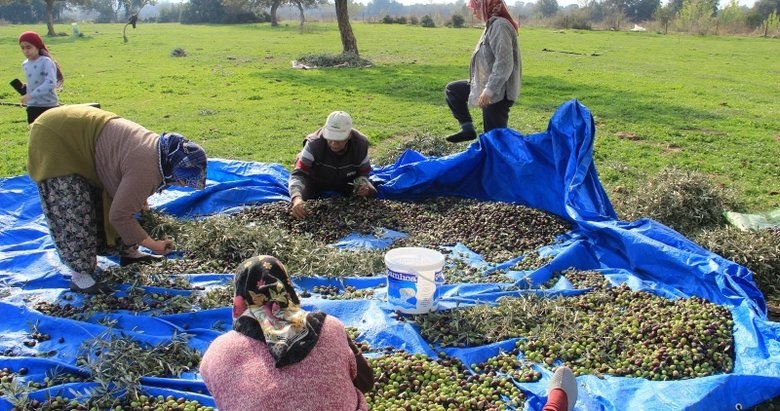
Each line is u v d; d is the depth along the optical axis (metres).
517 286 6.23
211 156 11.71
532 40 42.41
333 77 22.58
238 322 3.35
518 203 8.45
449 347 5.18
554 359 5.04
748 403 4.43
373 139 13.07
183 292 5.96
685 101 18.19
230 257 6.74
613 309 5.70
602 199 7.71
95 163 5.64
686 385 4.48
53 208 5.66
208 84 21.12
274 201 8.48
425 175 8.80
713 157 11.63
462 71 24.50
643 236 6.48
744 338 5.09
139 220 7.11
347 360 3.42
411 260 5.66
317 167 8.22
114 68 26.00
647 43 42.19
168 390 4.59
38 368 4.81
